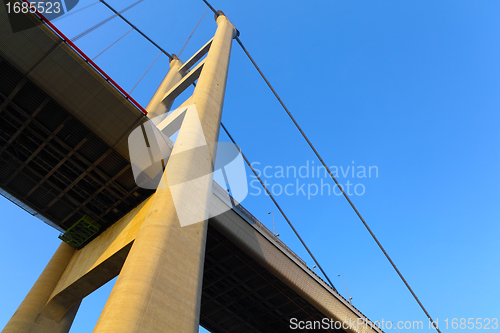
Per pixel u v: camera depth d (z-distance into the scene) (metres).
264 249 32.06
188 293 17.20
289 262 33.88
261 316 39.75
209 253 33.25
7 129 25.44
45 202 29.06
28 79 22.33
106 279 24.67
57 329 25.45
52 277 27.73
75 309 26.92
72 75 22.64
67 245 30.12
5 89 23.03
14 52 21.42
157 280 16.38
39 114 24.20
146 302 15.48
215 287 36.91
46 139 25.33
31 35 21.25
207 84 28.38
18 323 24.58
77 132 25.06
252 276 34.91
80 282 25.05
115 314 14.93
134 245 17.89
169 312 15.98
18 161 26.55
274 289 36.19
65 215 29.70
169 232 18.16
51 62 22.08
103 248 25.91
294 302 36.81
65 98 23.09
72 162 26.44
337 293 37.59
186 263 18.02
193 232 19.39
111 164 26.34
